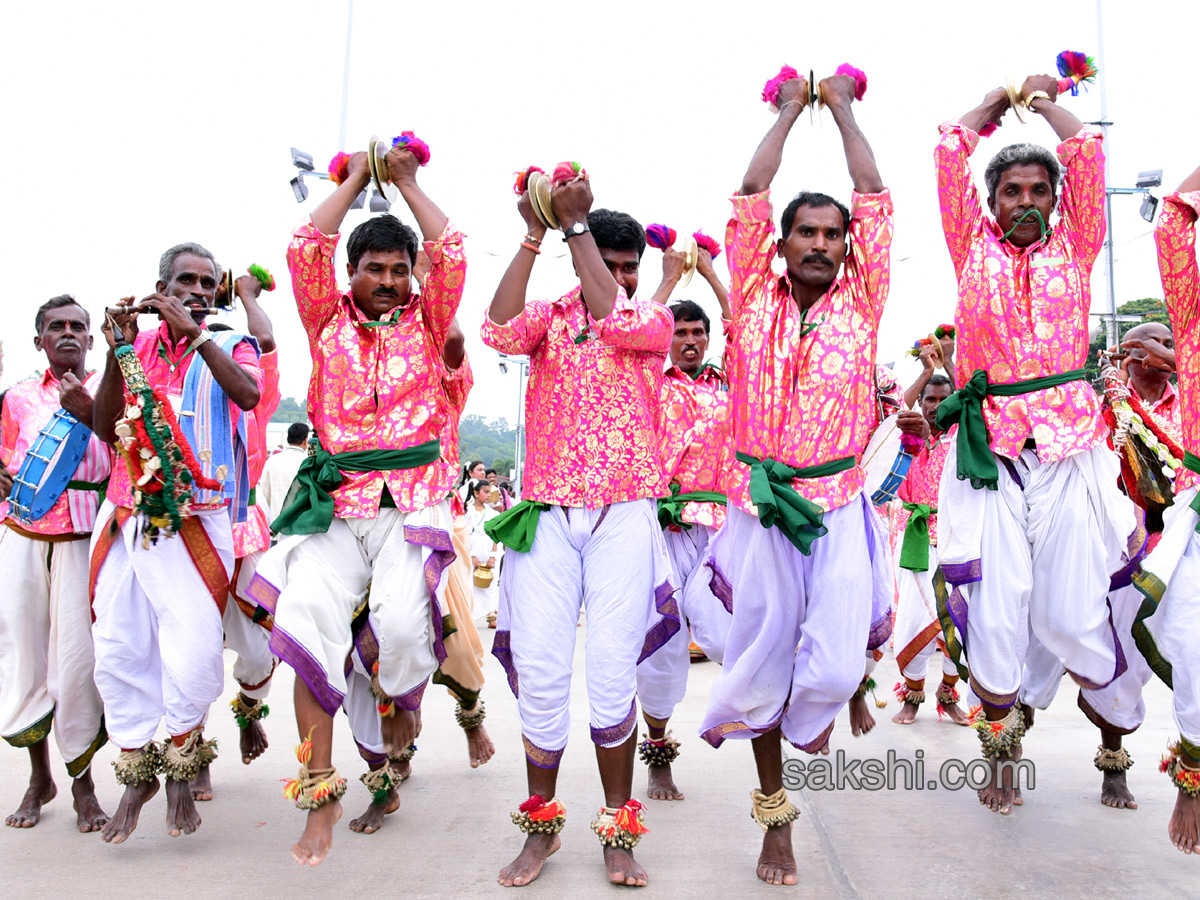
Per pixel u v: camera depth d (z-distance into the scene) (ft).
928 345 16.60
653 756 13.74
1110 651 12.00
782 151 11.18
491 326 11.20
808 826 12.26
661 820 12.64
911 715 18.54
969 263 12.36
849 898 9.96
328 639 10.87
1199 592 11.09
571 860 11.18
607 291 10.91
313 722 10.35
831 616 10.52
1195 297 11.75
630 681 11.02
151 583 12.01
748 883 10.40
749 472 10.99
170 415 11.86
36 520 12.93
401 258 12.01
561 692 11.00
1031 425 11.87
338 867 10.93
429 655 11.87
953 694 18.43
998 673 11.96
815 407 10.71
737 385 11.27
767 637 10.69
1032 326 12.02
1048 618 12.09
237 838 11.98
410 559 11.59
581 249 10.87
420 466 11.74
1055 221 12.53
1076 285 12.07
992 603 11.91
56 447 13.08
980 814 12.71
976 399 12.21
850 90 11.40
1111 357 13.12
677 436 15.66
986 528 12.00
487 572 35.45
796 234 11.08
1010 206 12.28
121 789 14.33
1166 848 11.36
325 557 11.48
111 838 11.65
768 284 11.37
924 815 12.69
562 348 11.44
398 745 13.24
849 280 11.15
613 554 11.09
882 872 10.67
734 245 11.37
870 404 10.96
